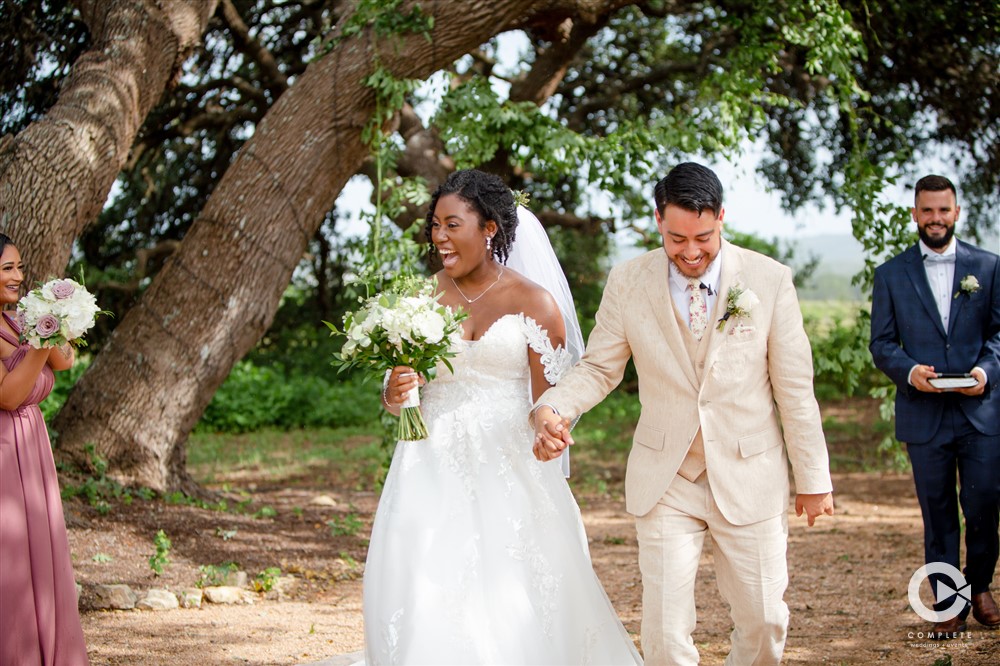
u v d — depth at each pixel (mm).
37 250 6695
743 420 3369
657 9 12023
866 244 8227
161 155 16328
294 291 20453
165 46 7875
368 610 3359
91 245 17016
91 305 3639
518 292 3783
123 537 6434
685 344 3443
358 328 3488
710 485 3342
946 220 4895
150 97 7809
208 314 7734
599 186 8375
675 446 3402
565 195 16828
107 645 4707
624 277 3596
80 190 6957
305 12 14008
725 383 3361
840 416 16734
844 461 11891
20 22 9039
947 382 4688
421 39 7707
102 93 7281
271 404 15508
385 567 3377
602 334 3596
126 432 7590
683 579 3340
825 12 8625
